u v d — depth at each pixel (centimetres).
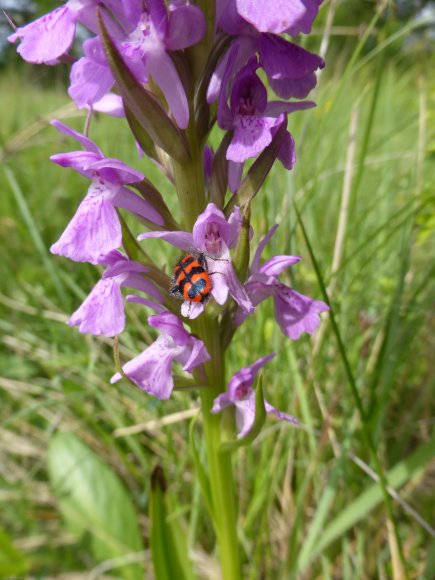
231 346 14
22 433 16
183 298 8
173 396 14
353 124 14
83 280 17
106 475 14
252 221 15
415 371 16
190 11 7
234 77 8
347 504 13
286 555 12
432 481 13
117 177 8
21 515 14
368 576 12
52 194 21
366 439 10
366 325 14
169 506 11
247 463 14
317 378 13
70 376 15
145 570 13
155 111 7
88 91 8
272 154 8
